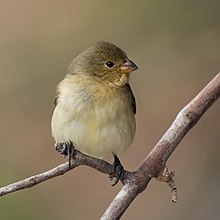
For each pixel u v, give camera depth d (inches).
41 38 566.3
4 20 606.9
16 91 559.5
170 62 546.3
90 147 366.9
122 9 538.6
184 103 588.4
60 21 576.1
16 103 563.2
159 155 310.5
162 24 531.8
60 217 563.5
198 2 524.7
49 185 572.4
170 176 306.8
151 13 532.1
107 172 301.6
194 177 569.6
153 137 603.8
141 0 532.1
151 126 604.7
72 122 361.7
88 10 558.9
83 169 605.9
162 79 573.0
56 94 374.3
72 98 362.0
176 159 586.6
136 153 605.9
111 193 597.0
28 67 557.9
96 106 360.2
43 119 571.8
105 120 360.5
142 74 572.4
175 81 573.9
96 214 585.0
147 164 306.7
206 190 550.6
